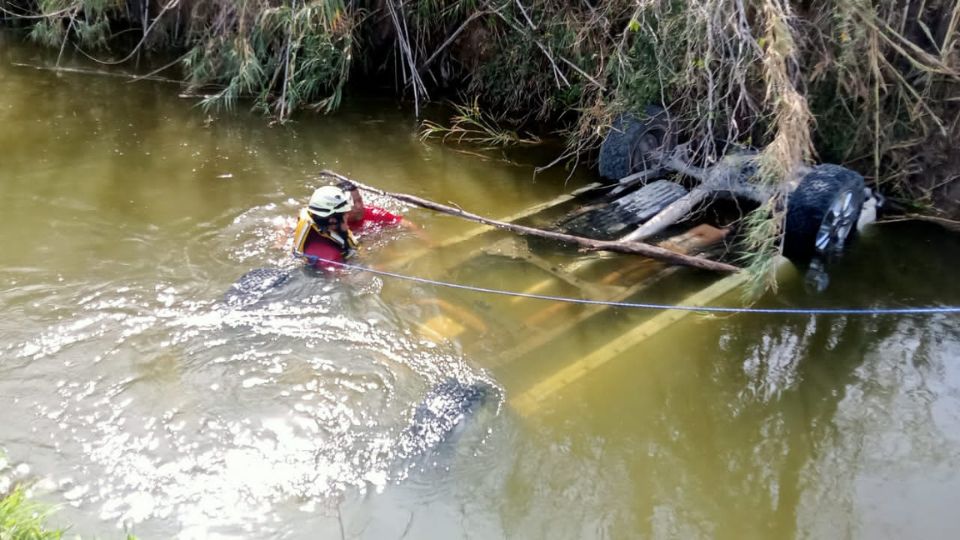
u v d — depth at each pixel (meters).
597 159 7.60
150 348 4.62
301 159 7.38
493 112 8.66
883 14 6.47
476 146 7.88
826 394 4.62
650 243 6.03
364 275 5.44
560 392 4.45
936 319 5.33
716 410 4.43
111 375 4.39
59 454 3.87
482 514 3.68
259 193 6.62
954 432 4.36
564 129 8.23
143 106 8.41
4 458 3.82
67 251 5.56
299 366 4.53
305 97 8.59
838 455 4.18
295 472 3.85
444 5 8.52
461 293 5.31
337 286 5.28
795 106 5.45
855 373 4.80
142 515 3.58
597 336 4.94
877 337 5.13
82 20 10.23
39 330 4.71
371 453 3.98
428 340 4.82
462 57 8.92
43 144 7.35
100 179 6.71
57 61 9.56
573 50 7.68
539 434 4.16
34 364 4.44
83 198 6.34
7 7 10.66
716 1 5.96
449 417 4.20
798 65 6.07
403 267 5.59
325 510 3.66
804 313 5.30
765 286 5.52
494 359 4.69
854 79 6.20
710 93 5.97
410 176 7.16
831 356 4.94
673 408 4.41
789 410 4.48
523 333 4.94
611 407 4.38
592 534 3.62
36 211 6.09
